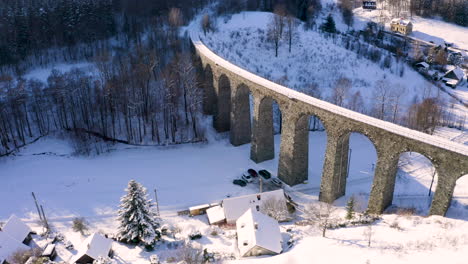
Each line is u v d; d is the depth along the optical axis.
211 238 56.00
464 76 124.69
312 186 69.88
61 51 114.62
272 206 59.56
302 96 62.81
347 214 56.47
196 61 95.19
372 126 53.22
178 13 122.81
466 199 59.31
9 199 69.31
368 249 45.41
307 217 60.72
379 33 150.75
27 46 110.94
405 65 123.75
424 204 60.28
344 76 112.38
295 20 131.75
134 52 111.25
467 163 45.34
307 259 45.06
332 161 60.28
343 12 165.62
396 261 41.66
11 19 110.19
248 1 142.38
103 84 93.88
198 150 84.00
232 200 60.41
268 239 50.31
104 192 70.81
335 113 57.06
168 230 58.97
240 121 82.31
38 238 57.78
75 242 57.22
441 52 132.38
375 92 106.12
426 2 170.25
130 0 126.88
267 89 68.12
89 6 115.88
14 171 77.94
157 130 85.94
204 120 92.56
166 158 81.56
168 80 88.75
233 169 76.31
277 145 85.62
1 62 106.69
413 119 92.44
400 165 75.81
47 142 86.81
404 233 48.22
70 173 76.81
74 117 87.81
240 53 113.56
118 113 92.06
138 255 52.47
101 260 48.22
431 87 113.31
